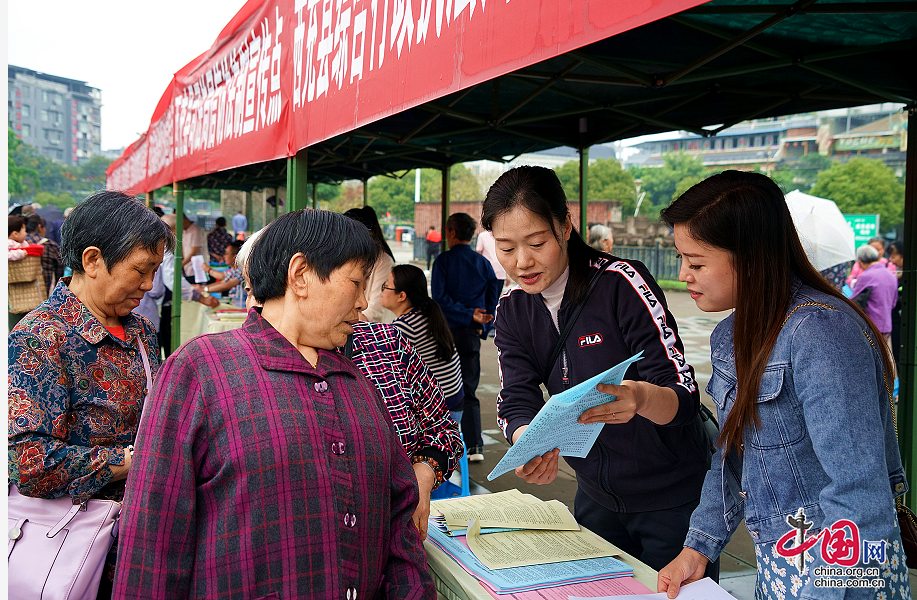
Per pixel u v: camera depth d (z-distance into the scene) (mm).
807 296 1207
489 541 1621
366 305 1221
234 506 1042
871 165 28906
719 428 1410
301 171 3064
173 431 1045
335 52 2537
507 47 1443
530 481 1596
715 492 1425
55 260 7578
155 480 1021
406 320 3756
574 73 3279
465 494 2621
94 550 1465
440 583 1565
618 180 33719
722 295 1285
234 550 1035
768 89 3469
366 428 1184
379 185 40594
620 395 1384
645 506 1868
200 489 1061
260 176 10031
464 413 4883
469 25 1601
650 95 3670
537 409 1890
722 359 1386
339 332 1193
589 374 1811
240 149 3818
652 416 1523
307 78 2834
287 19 3070
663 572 1393
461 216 4895
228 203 16734
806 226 7957
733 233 1216
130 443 1628
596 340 1785
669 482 1820
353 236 1163
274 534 1045
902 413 3055
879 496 1066
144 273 1641
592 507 2066
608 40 2867
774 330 1199
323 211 1191
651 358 1701
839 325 1134
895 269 8773
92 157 77125
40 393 1468
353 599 1118
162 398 1063
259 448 1050
